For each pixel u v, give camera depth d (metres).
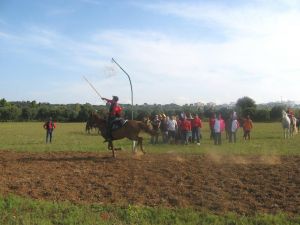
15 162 18.34
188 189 13.25
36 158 19.69
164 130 28.48
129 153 21.44
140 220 10.16
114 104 19.45
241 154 20.48
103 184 13.95
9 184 13.76
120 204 11.50
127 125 19.25
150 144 28.06
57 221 9.94
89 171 16.14
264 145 26.41
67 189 13.32
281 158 19.02
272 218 10.10
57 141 33.88
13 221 9.81
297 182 13.88
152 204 11.67
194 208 11.20
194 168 16.38
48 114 113.88
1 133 48.97
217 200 11.96
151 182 14.19
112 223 9.89
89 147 25.31
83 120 106.38
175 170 16.06
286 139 32.41
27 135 44.50
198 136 27.95
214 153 21.05
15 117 115.44
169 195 12.53
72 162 18.27
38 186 13.64
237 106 85.56
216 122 27.12
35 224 9.68
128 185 13.79
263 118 80.56
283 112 33.91
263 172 15.45
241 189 13.17
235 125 29.55
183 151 22.30
